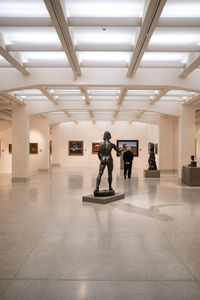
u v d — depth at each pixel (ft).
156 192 32.40
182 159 41.04
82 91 31.07
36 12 14.08
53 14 12.73
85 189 34.63
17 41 17.87
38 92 34.76
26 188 35.47
